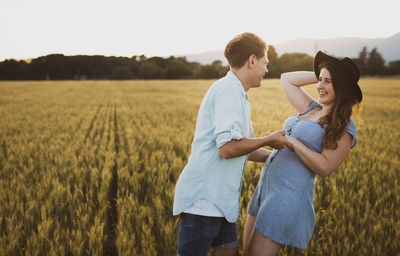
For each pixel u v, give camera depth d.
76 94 32.31
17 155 6.36
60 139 8.05
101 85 52.12
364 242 2.89
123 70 77.62
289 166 2.06
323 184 4.63
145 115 14.05
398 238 2.90
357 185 4.41
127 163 5.59
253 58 1.92
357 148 6.90
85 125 11.02
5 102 22.02
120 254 2.79
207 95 1.97
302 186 2.03
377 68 93.31
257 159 2.50
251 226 2.38
